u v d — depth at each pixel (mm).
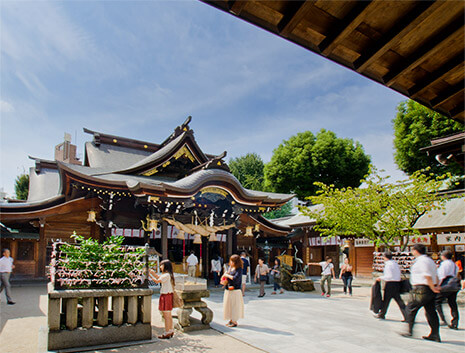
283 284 16688
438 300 7988
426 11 2598
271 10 2881
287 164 36438
